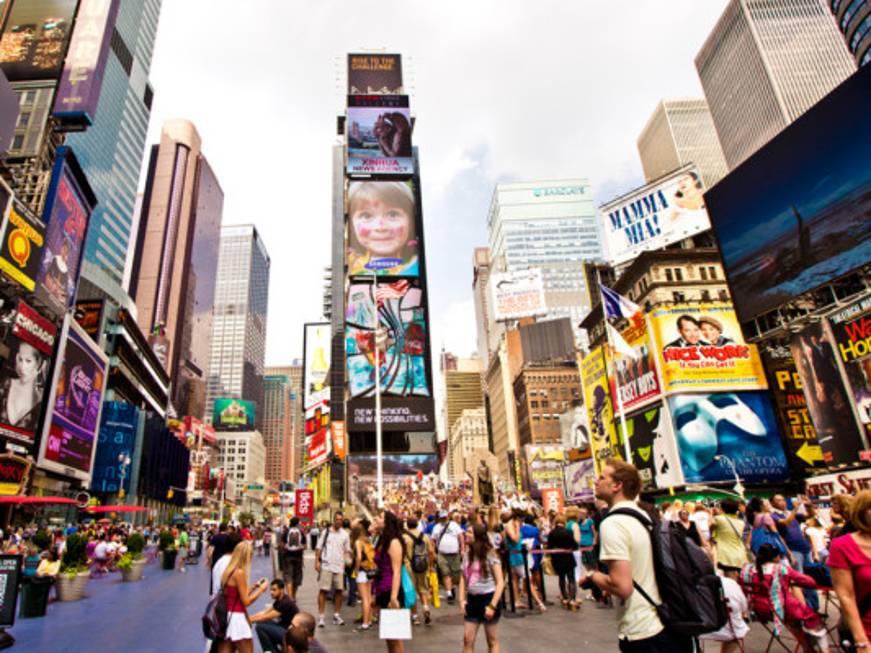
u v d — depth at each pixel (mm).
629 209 62344
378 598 7910
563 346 133375
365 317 90125
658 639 3861
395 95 105312
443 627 11695
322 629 11969
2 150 53688
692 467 41594
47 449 53719
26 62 89688
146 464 90062
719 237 43062
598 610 12828
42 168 63969
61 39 91562
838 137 33938
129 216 166250
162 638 11398
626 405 50812
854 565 4441
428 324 91062
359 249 93750
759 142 168875
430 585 15039
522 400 129750
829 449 33812
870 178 31938
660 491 42656
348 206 96500
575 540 13742
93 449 68500
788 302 37250
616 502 4426
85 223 67500
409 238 95188
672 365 43969
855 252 32656
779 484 40812
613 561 3977
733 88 181000
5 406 45688
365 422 84062
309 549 45125
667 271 58719
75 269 64188
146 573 27766
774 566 7855
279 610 8578
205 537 48312
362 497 77000
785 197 37531
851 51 111062
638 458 48031
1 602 10812
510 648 9328
